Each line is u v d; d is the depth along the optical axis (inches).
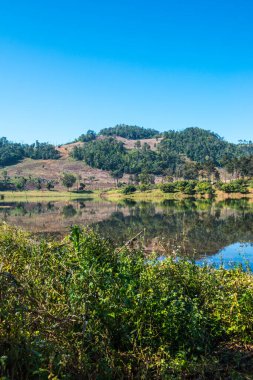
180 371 228.7
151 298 265.0
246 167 6230.3
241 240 1278.3
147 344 247.6
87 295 242.7
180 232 1523.1
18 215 2684.5
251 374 238.2
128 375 224.1
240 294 324.8
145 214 2679.6
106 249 321.1
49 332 226.4
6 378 176.4
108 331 244.5
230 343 280.4
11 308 219.5
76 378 211.0
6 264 314.8
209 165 7076.8
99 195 6658.5
